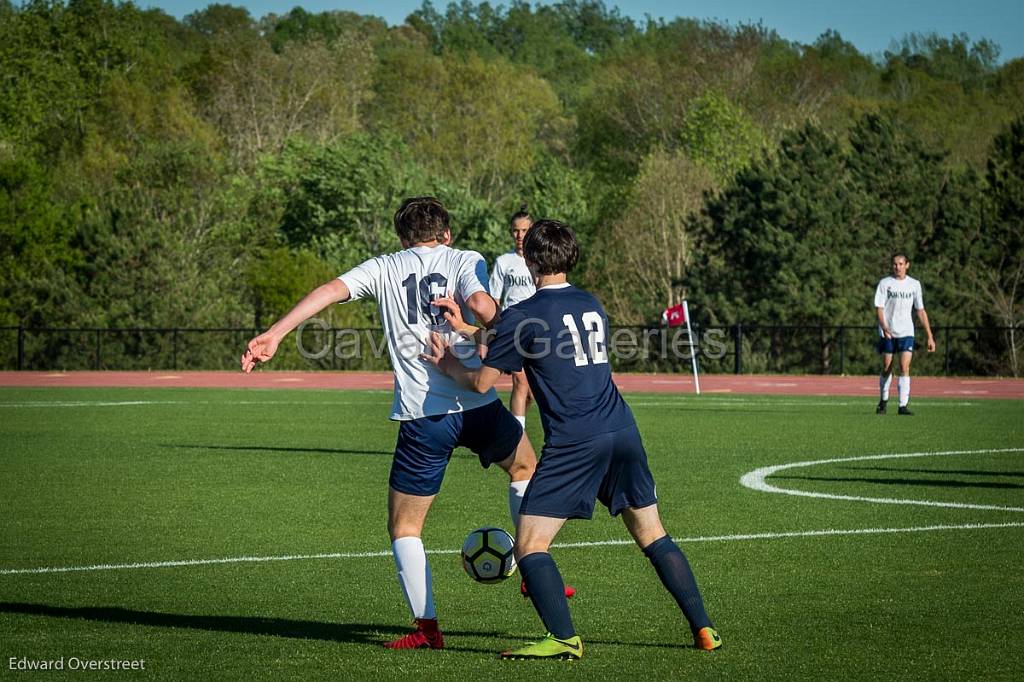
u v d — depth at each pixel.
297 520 27.53
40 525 26.83
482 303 17.23
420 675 15.06
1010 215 123.38
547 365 16.22
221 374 100.81
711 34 194.75
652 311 126.38
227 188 144.62
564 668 15.36
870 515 27.83
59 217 123.25
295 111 185.25
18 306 113.69
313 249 136.62
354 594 20.14
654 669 15.27
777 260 115.88
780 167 122.50
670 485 32.94
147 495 31.42
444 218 17.95
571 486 16.11
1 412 59.88
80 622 18.02
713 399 71.19
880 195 125.31
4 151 162.75
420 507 17.44
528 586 16.00
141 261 116.00
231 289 121.25
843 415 57.59
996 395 75.25
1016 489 31.98
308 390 79.81
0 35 194.75
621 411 16.42
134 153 175.38
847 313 110.50
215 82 198.25
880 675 14.94
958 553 23.25
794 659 15.74
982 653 16.00
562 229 16.91
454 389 17.38
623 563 22.59
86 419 55.75
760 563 22.33
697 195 135.38
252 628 17.75
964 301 117.81
